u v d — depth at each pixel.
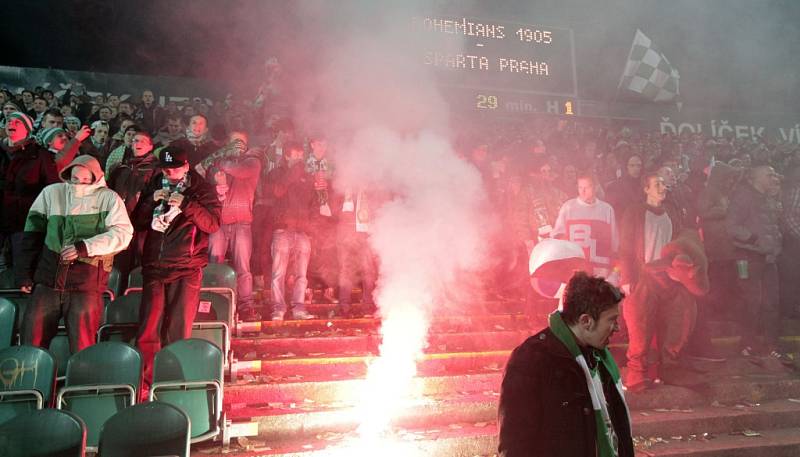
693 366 5.65
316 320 6.22
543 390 2.36
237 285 6.21
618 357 6.02
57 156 5.68
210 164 6.30
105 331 4.85
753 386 5.61
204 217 4.66
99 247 4.34
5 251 6.17
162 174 4.84
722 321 6.86
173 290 4.64
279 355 5.52
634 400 5.25
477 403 4.91
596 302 2.41
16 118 5.80
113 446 3.19
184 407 4.04
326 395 4.95
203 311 5.29
